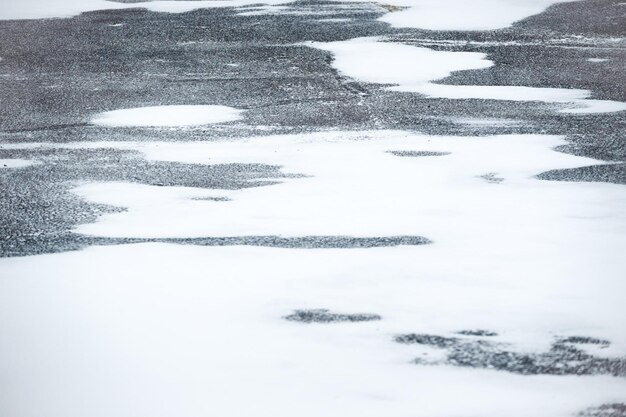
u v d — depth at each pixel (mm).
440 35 24109
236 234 9625
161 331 7047
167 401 5891
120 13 29219
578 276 8219
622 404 5844
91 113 16656
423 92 17891
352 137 14492
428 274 8297
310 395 5953
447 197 11039
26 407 5852
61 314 7426
